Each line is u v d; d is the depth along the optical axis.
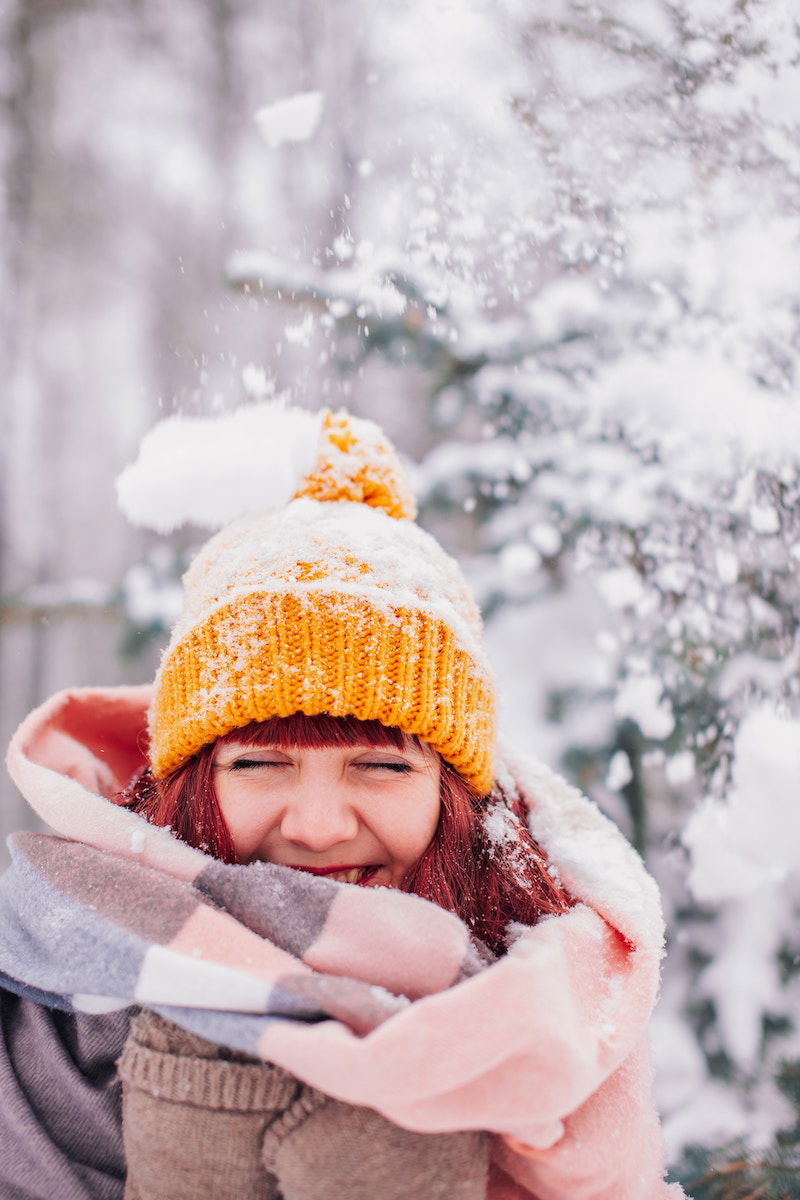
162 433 1.06
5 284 5.40
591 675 2.04
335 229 1.63
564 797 1.32
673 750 1.78
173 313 4.95
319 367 1.99
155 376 5.08
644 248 1.44
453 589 1.21
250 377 1.18
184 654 1.11
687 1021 1.82
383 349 1.97
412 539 1.20
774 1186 1.37
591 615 2.12
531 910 1.14
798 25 1.27
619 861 1.21
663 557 1.64
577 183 1.40
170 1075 0.90
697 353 1.55
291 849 1.10
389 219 1.45
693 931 1.89
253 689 1.04
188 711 1.09
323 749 1.06
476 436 2.16
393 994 0.93
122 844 1.06
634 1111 1.04
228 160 4.88
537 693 2.05
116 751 1.47
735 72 1.30
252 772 1.09
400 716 1.05
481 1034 0.83
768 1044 1.72
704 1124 1.59
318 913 0.98
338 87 2.13
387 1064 0.81
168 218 5.17
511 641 2.10
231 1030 0.86
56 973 0.95
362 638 1.06
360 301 1.88
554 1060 0.87
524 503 2.00
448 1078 0.81
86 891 1.00
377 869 1.14
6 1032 1.08
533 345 1.87
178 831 1.14
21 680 5.29
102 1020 1.06
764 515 1.45
